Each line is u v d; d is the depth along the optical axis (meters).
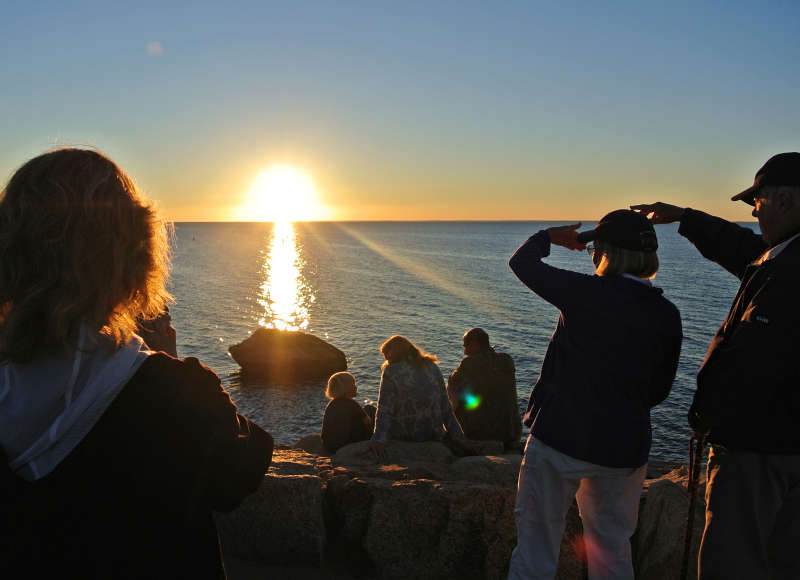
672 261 127.25
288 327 53.16
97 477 0.96
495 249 194.38
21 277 0.97
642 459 2.52
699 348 40.25
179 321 56.50
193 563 1.04
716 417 2.10
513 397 5.71
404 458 4.51
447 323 54.12
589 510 2.65
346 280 94.94
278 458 4.32
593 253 2.74
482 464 4.18
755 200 2.31
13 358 0.94
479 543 3.14
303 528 3.24
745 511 2.07
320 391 32.84
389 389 4.78
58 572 0.94
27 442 0.94
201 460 1.01
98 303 0.99
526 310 62.34
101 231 0.99
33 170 1.01
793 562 2.07
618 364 2.46
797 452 1.98
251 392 32.78
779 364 1.96
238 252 173.88
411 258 150.00
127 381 0.99
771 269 2.07
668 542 2.97
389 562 3.18
